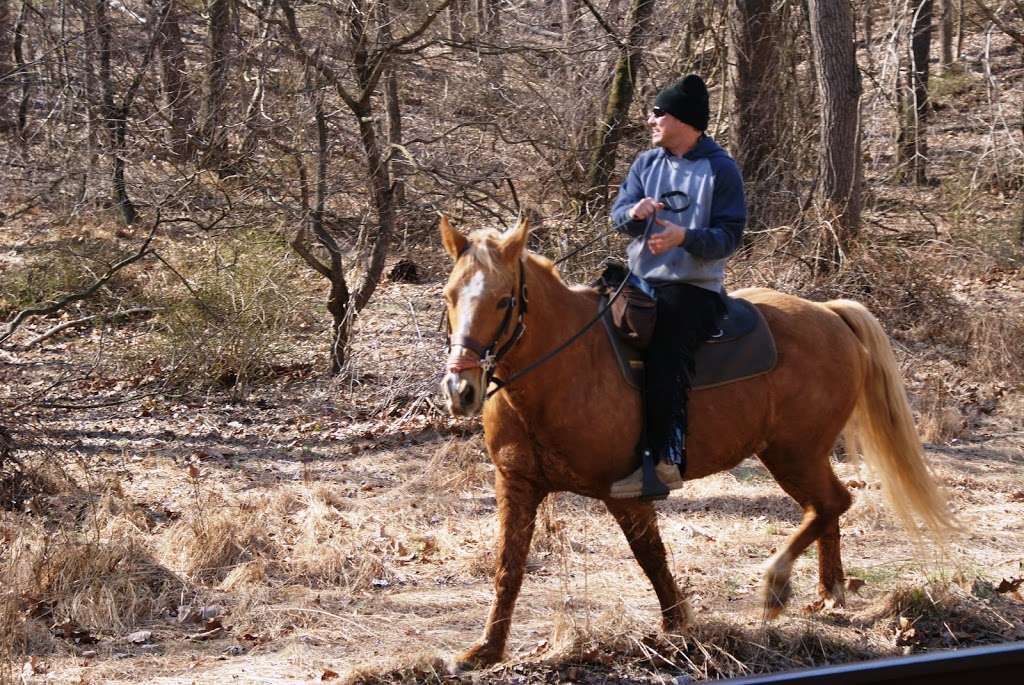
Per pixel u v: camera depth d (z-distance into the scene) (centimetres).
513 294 501
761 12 1494
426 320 1354
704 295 554
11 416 848
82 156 1156
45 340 1343
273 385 1226
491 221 1240
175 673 546
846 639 583
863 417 648
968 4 2144
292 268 1338
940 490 648
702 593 667
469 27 1208
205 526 733
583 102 1265
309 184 1208
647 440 538
